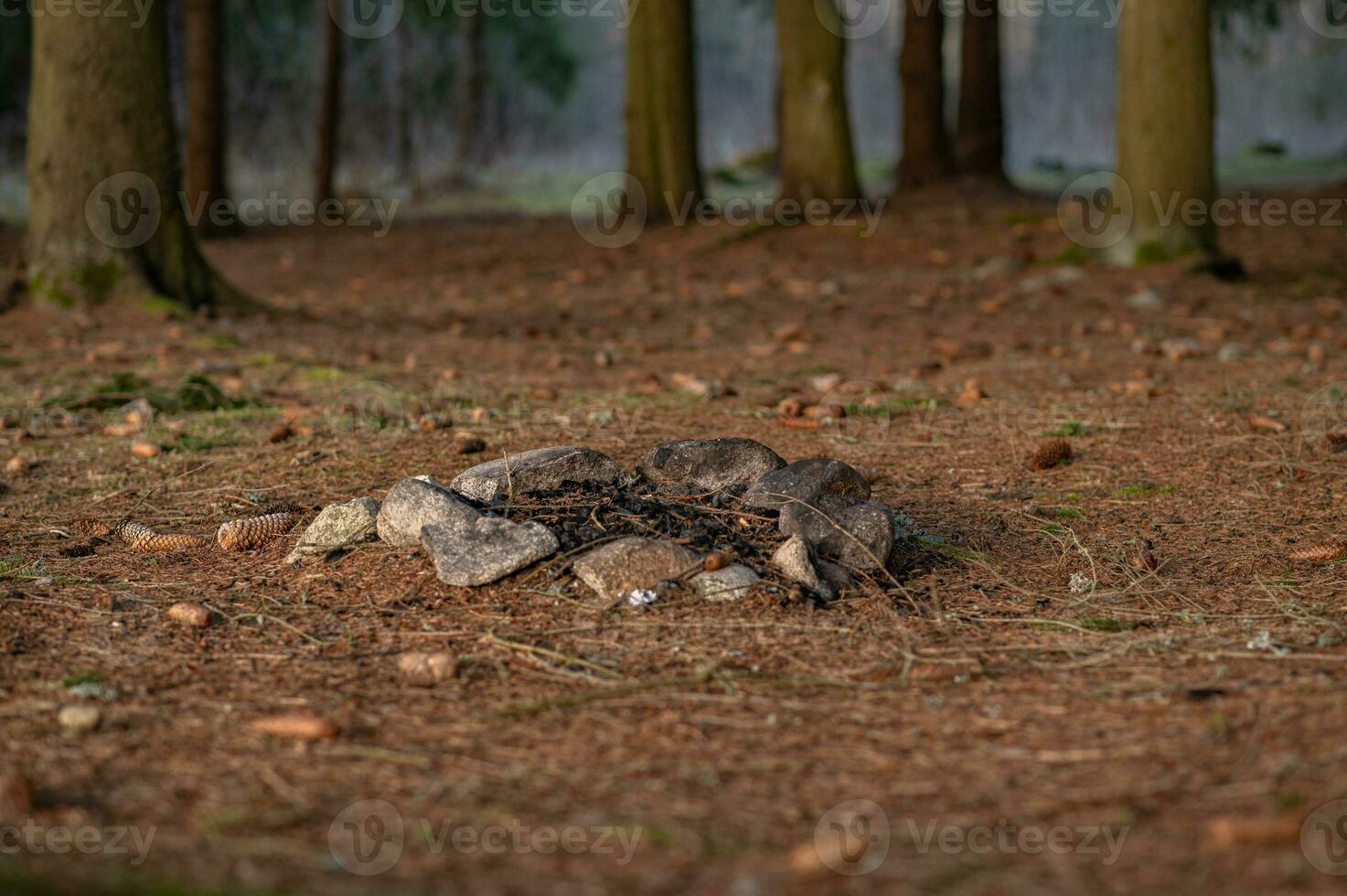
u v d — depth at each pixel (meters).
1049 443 5.45
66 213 10.04
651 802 2.60
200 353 8.61
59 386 7.36
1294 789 2.50
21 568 4.23
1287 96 57.66
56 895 2.08
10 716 3.07
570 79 39.06
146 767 2.78
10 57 29.62
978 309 11.17
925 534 4.55
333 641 3.59
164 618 3.76
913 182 20.38
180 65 32.25
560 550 4.00
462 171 30.27
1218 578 4.11
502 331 10.18
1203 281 11.70
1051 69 57.81
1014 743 2.86
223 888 2.18
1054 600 3.93
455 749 2.89
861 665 3.39
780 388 7.43
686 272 14.39
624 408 6.70
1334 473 5.27
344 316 11.09
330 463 5.52
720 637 3.57
